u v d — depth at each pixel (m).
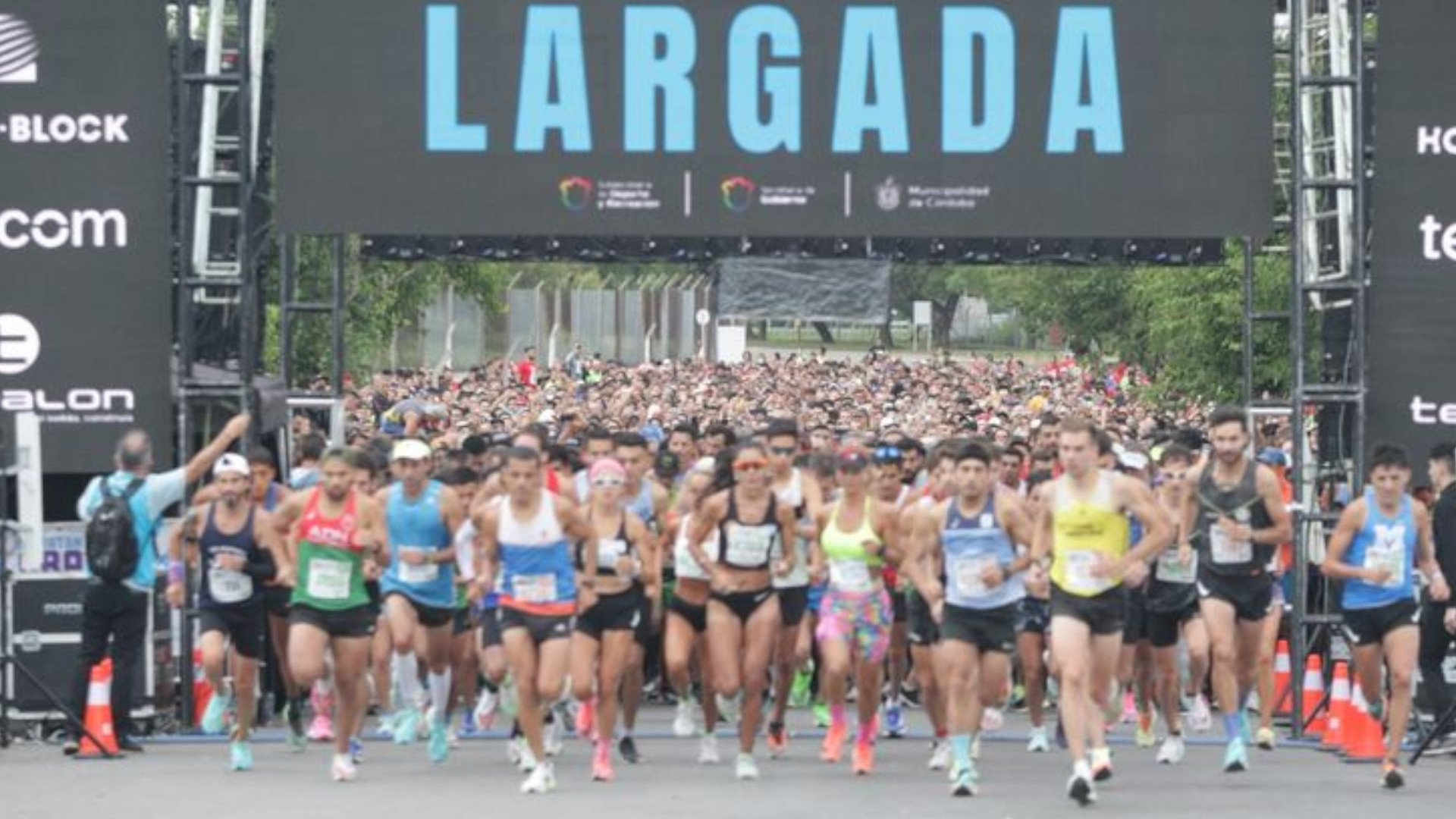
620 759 35.81
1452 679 38.97
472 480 37.28
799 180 41.09
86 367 39.28
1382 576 32.59
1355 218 38.88
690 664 39.41
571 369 134.12
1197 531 34.59
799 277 48.56
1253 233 41.03
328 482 32.47
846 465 33.22
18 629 38.75
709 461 36.47
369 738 39.19
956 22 41.06
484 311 135.75
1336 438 43.38
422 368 132.50
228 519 34.41
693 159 41.12
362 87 41.22
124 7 39.25
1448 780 33.75
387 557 32.94
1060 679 30.69
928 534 31.67
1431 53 38.81
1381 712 36.16
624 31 41.12
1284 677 43.97
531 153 41.19
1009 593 31.69
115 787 32.50
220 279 40.09
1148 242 48.94
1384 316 39.03
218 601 34.41
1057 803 30.88
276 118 41.28
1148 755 37.50
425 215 41.19
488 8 41.19
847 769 34.81
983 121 41.06
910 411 89.06
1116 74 41.06
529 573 31.36
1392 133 38.94
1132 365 125.56
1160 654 36.09
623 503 36.78
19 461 36.97
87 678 36.50
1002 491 31.47
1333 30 41.69
